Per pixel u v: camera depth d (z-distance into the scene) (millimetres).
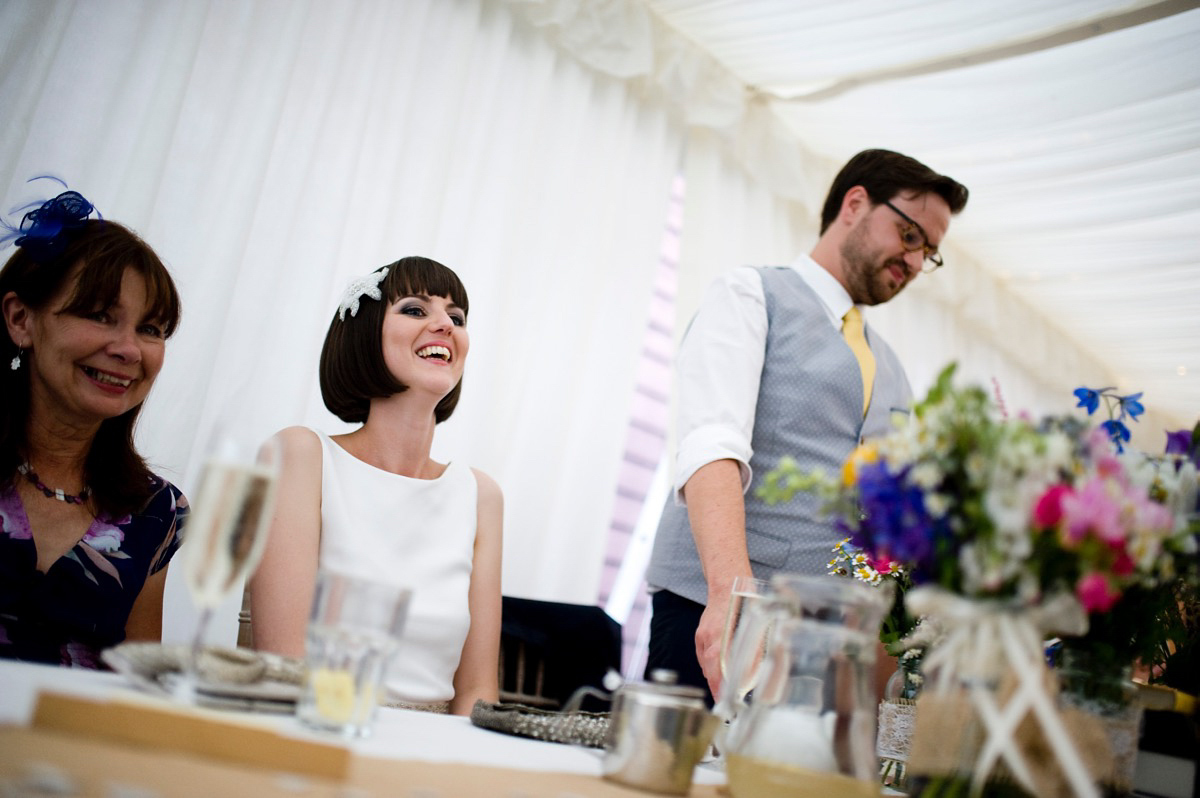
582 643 2293
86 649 1479
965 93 3471
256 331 2533
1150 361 5391
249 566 774
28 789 465
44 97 2227
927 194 2031
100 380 1495
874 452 878
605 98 3463
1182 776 1027
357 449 1805
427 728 1012
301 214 2656
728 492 1559
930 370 4664
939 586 817
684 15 3439
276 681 952
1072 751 782
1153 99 3322
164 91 2393
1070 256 4527
